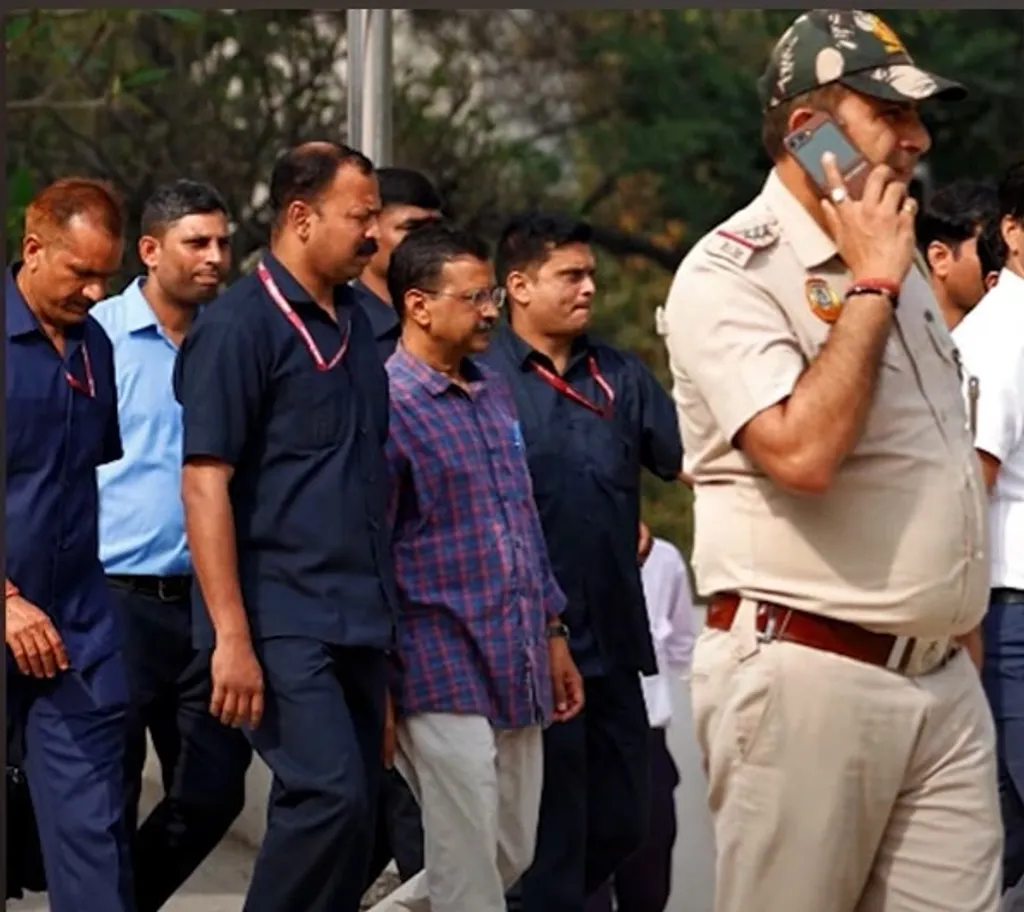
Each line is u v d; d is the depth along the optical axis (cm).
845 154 559
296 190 695
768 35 2362
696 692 578
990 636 745
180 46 1614
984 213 865
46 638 715
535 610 741
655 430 821
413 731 723
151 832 830
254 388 687
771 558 561
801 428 539
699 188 2344
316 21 1641
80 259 720
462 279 731
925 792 571
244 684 682
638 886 929
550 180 2136
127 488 819
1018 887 773
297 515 691
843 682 558
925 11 2253
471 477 731
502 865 754
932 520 555
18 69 1494
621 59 2370
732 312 559
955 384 573
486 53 2344
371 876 866
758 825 567
